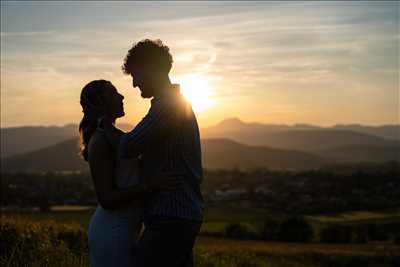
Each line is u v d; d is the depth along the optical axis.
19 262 8.02
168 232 4.64
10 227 11.47
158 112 4.59
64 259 8.59
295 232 75.44
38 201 107.00
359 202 140.38
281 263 22.66
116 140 4.82
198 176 4.80
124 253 4.81
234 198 157.25
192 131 4.78
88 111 5.01
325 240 76.81
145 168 4.81
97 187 4.79
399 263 35.97
